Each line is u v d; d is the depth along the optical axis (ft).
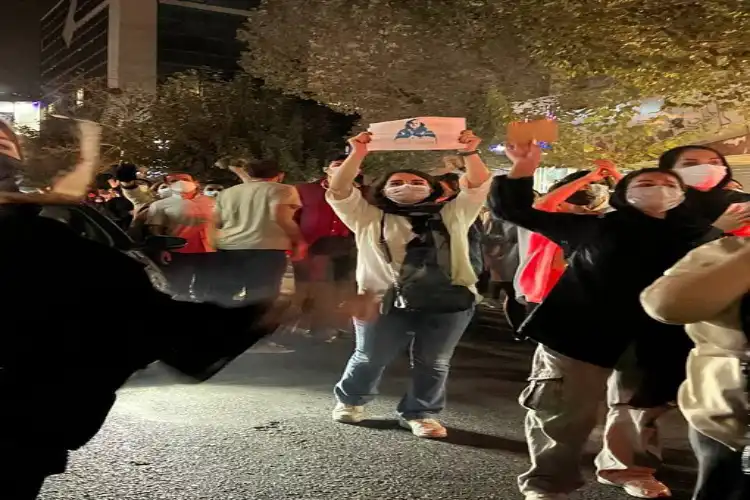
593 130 35.06
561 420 13.16
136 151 77.92
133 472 15.67
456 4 39.86
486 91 40.47
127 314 8.56
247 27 65.67
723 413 8.32
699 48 26.73
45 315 8.10
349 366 19.11
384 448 17.37
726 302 7.93
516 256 28.63
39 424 8.13
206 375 9.08
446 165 23.63
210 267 27.61
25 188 8.41
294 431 18.58
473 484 15.24
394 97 47.19
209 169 77.41
